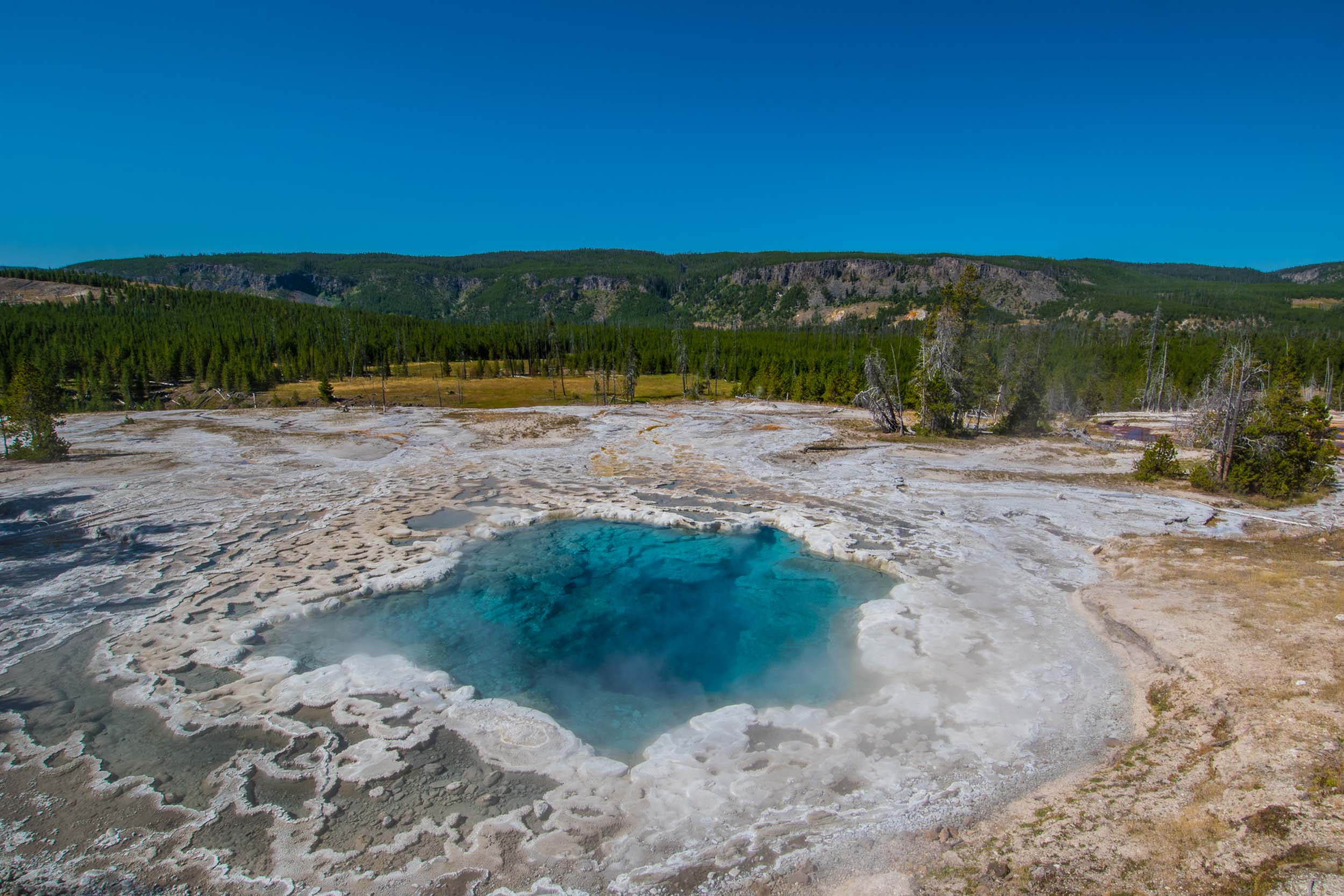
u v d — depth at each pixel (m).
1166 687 10.48
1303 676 9.81
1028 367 41.97
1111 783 8.25
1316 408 24.00
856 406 59.28
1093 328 141.12
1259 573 14.39
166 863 7.56
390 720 10.46
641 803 8.53
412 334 124.25
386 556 18.22
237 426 45.22
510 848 7.76
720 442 38.12
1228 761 8.18
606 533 21.09
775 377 79.25
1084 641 12.46
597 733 10.44
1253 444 24.17
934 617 13.70
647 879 7.25
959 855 7.26
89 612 14.48
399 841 7.88
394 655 12.84
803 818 8.12
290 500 24.44
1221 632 11.62
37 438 32.09
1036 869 6.83
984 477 27.66
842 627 14.16
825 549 18.89
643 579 17.14
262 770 9.21
